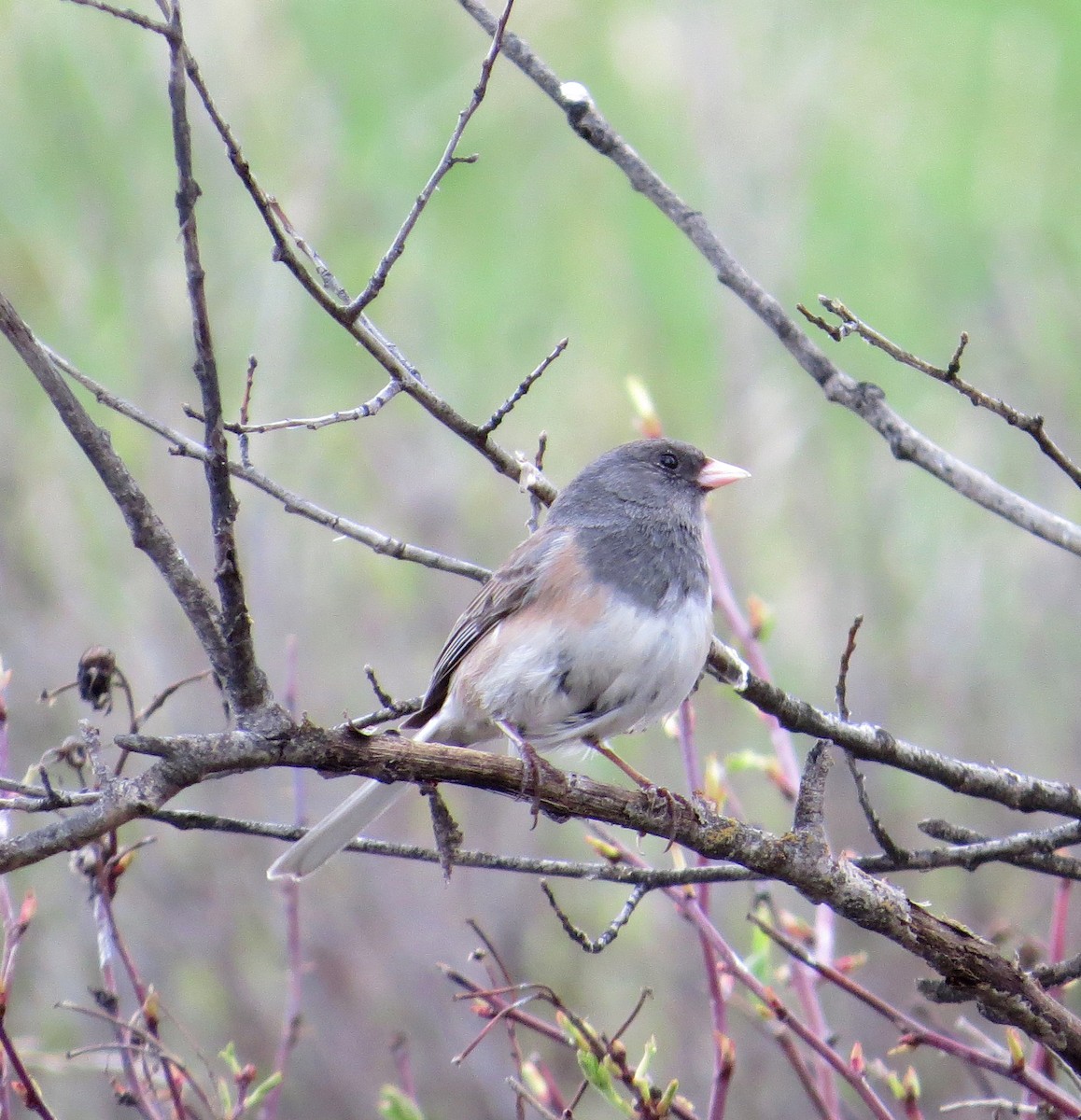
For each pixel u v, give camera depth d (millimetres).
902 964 9789
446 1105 9719
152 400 12305
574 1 15742
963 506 12766
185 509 11867
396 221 14344
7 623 11289
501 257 14773
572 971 10359
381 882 10906
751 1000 8898
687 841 5551
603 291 14805
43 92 13602
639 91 15453
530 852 11188
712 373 13875
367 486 12875
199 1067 9625
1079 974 5738
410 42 15055
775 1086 9055
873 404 6531
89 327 12977
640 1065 5590
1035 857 6234
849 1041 9328
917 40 15828
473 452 13094
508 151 15273
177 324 12703
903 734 11430
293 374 12750
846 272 14523
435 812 5418
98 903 6344
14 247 13336
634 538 6809
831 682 11562
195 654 11352
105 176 13414
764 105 14750
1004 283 13391
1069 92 15125
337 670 11781
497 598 6836
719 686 11516
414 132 14648
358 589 12383
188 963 10281
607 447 13461
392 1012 10180
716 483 7305
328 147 13703
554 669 6531
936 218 14523
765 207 14148
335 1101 9781
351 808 5977
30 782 7262
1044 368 12859
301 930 10539
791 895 10258
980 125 15258
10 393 12594
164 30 4301
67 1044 9562
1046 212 14281
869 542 12133
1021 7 15672
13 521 11883
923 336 13984
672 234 14641
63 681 11039
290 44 14250
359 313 5902
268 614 11680
